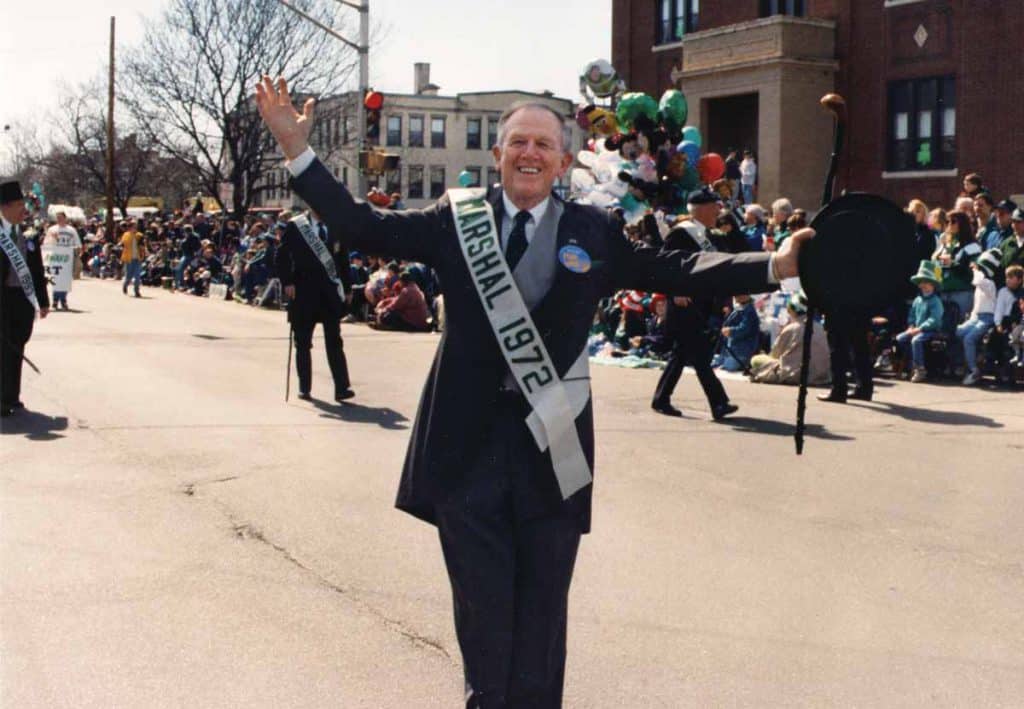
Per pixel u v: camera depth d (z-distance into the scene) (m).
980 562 6.13
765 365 13.09
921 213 14.17
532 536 3.48
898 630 5.14
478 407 3.43
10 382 10.41
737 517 7.01
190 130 41.84
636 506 7.26
